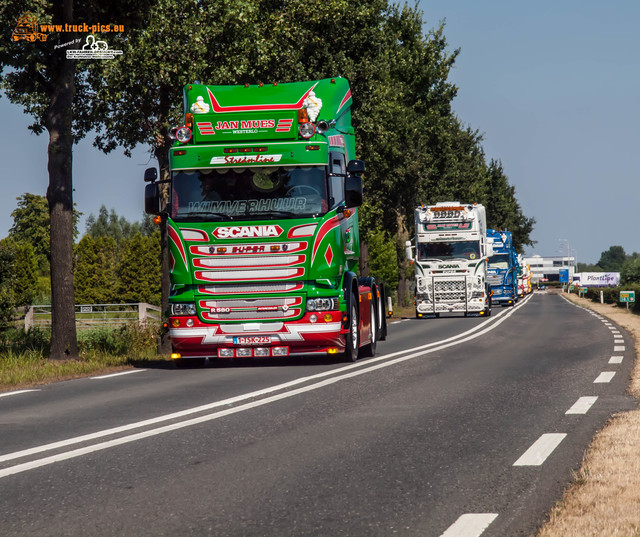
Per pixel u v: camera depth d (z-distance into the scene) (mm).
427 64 113625
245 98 32312
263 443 16203
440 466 13883
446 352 37219
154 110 43688
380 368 30281
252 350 31656
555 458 14195
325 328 31219
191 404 21984
